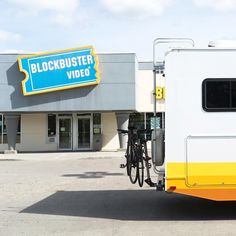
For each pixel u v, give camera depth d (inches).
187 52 312.7
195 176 307.9
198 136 309.3
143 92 1250.0
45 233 288.0
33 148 1237.1
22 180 570.9
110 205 385.1
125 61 1104.2
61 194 450.6
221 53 313.0
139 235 279.3
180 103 311.0
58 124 1239.5
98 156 990.4
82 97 1101.7
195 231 288.0
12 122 1148.5
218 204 384.5
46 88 1087.0
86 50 1086.4
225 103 310.8
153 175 500.1
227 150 309.1
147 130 366.0
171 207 373.1
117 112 1151.6
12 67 1099.9
